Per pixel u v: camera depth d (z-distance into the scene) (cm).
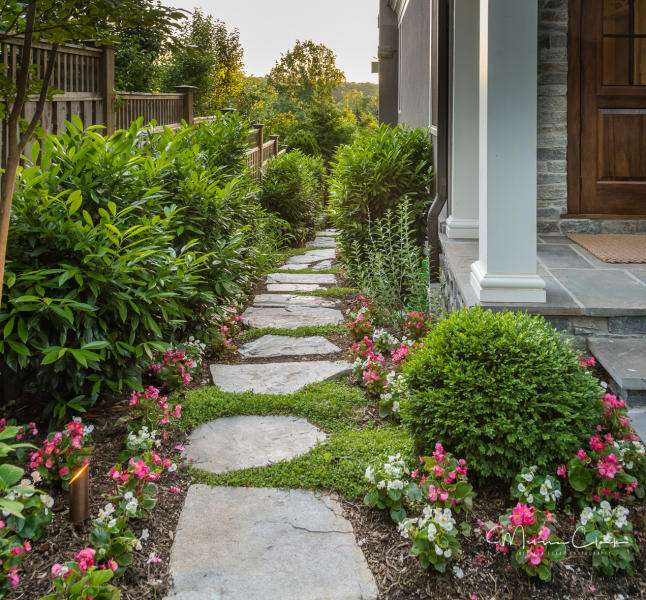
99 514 218
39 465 248
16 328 293
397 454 267
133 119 670
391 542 227
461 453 256
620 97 483
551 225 498
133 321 318
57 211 306
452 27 534
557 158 491
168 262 349
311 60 3878
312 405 341
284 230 1023
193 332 438
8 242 300
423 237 661
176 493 258
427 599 200
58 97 484
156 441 288
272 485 264
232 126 715
